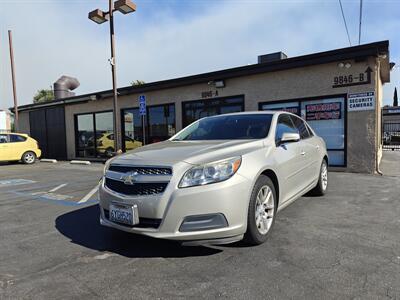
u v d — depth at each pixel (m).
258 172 3.61
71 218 5.25
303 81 10.01
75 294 2.80
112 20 12.03
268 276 3.02
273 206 3.96
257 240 3.66
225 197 3.24
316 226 4.42
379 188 6.95
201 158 3.41
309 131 6.05
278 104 10.58
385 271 3.07
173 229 3.21
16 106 19.86
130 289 2.86
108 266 3.35
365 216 4.87
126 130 15.32
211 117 5.39
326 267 3.17
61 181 9.44
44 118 19.59
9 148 15.30
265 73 10.72
